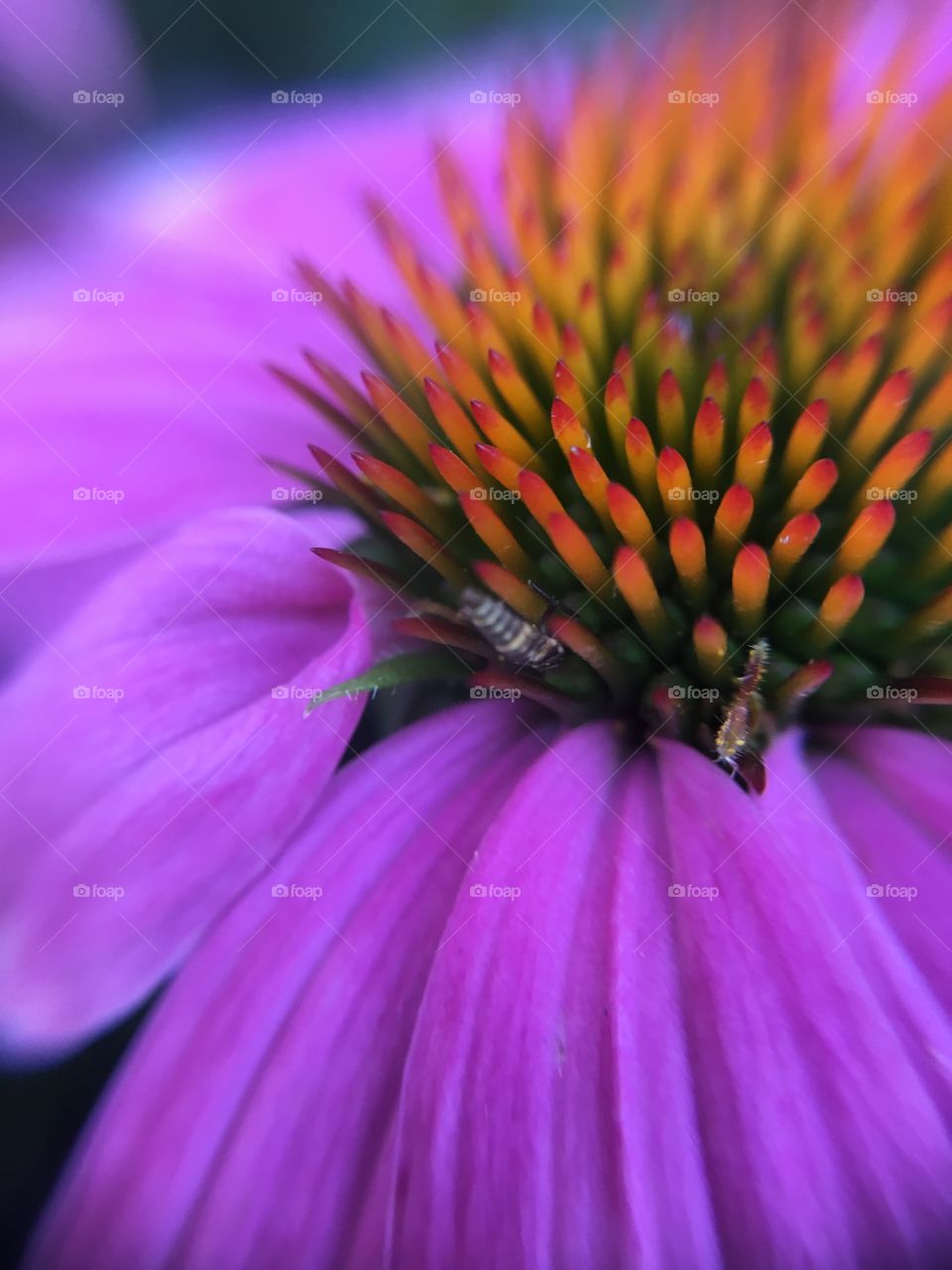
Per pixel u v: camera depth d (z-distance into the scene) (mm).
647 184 81
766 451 73
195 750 74
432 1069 67
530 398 76
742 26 83
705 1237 64
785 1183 64
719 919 67
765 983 66
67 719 74
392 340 80
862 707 73
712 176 80
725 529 73
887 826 71
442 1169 66
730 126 81
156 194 90
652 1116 65
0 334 84
